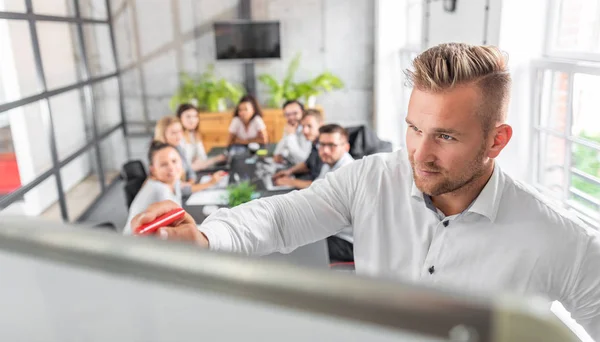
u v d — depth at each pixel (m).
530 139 2.76
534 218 0.89
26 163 4.53
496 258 0.91
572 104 2.40
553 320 0.15
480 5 2.90
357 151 4.08
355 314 0.16
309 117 3.61
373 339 0.16
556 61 2.45
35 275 0.19
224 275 0.17
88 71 4.95
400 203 1.02
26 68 4.52
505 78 0.73
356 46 6.12
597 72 2.12
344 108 6.32
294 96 6.01
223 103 5.98
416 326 0.16
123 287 0.18
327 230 1.09
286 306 0.17
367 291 0.16
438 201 0.95
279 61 6.19
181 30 5.95
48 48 4.87
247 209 0.97
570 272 0.87
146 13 5.86
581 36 2.40
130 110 6.09
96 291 0.18
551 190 2.70
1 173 4.47
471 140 0.73
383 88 5.88
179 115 3.90
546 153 2.76
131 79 6.00
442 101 0.71
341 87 6.14
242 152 4.02
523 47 2.65
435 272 0.97
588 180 2.35
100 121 5.79
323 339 0.16
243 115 4.65
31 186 3.59
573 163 2.45
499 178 0.91
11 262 0.19
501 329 0.16
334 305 0.16
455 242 0.94
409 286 0.17
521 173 2.83
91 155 5.62
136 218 0.75
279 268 0.17
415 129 0.77
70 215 4.43
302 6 6.02
